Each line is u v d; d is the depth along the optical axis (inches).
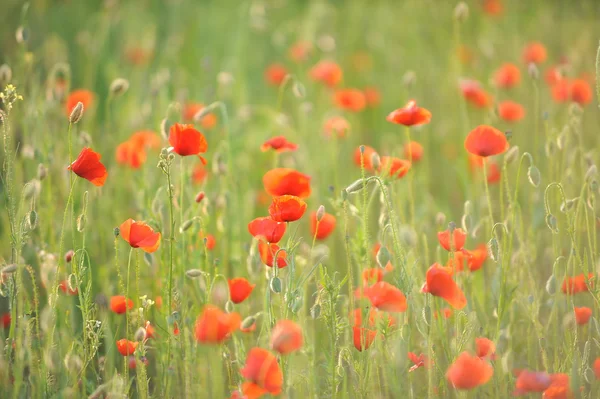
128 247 200.4
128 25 388.2
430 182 275.1
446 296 124.6
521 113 221.8
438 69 364.5
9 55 311.4
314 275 156.7
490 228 174.1
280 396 133.4
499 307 144.5
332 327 133.6
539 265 198.2
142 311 138.9
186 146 143.1
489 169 222.4
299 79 343.6
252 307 178.5
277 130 282.7
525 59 298.2
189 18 399.9
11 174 148.1
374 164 155.3
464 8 245.9
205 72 313.9
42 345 152.3
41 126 196.5
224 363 153.2
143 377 135.8
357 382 138.9
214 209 193.2
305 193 144.0
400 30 414.6
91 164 139.1
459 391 132.0
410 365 148.6
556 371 145.5
